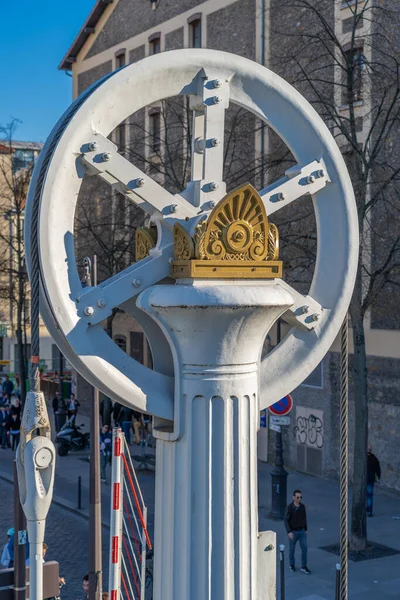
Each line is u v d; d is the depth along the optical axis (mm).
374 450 19922
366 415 15812
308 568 14555
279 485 17781
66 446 26156
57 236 3789
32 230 3854
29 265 3857
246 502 3826
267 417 21906
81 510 19172
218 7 25938
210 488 3760
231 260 3791
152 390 3963
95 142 3812
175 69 3986
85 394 34031
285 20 22562
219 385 3775
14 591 8633
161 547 3902
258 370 4055
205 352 3758
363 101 18578
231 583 3754
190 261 3748
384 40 18969
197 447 3787
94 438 11586
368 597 13219
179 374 3824
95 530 11359
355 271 4383
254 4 24109
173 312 3705
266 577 4031
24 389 28922
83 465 24625
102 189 28625
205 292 3637
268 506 18750
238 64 4098
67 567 15328
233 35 25188
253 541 3844
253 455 3877
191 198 4141
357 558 15156
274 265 3869
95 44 33500
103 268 28141
